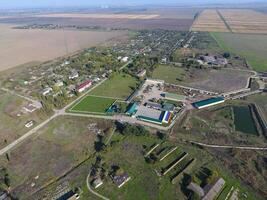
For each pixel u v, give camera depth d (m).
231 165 75.88
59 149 85.00
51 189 68.12
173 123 98.44
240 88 132.00
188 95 123.50
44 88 135.00
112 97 122.06
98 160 78.69
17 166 77.31
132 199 64.25
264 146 85.00
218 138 89.62
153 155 80.00
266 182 69.38
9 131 95.88
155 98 119.06
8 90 134.62
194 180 69.25
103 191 66.75
